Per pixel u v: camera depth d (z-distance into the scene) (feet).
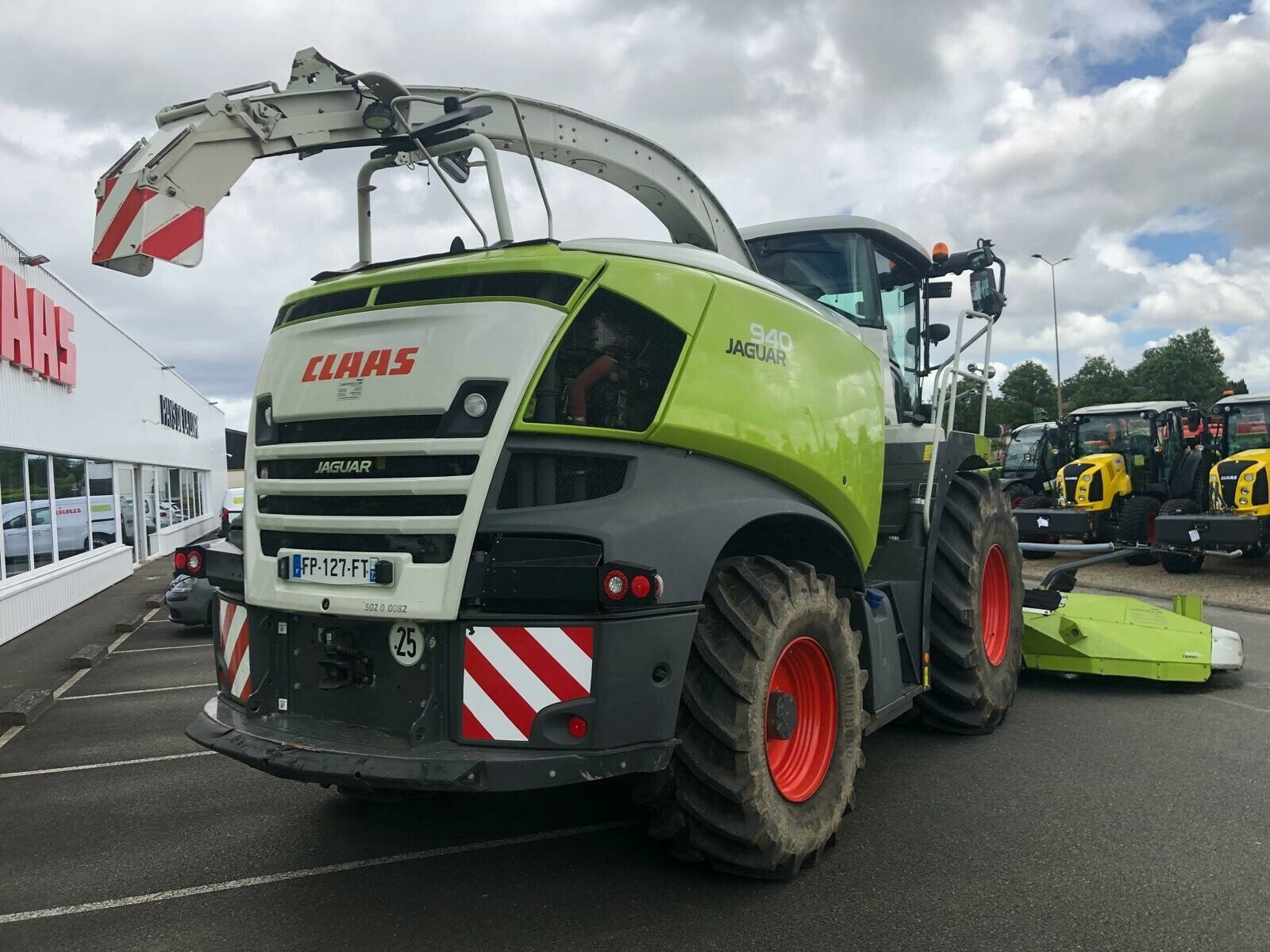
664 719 9.53
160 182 11.71
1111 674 20.25
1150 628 20.81
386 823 13.33
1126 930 9.71
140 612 41.81
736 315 11.05
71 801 14.92
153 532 76.54
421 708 9.78
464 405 9.67
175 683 25.55
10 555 36.99
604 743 9.16
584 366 9.80
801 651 11.59
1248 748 16.28
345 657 10.31
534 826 13.03
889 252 18.45
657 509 9.81
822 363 12.63
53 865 12.14
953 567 16.17
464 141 11.75
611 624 9.18
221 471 138.72
